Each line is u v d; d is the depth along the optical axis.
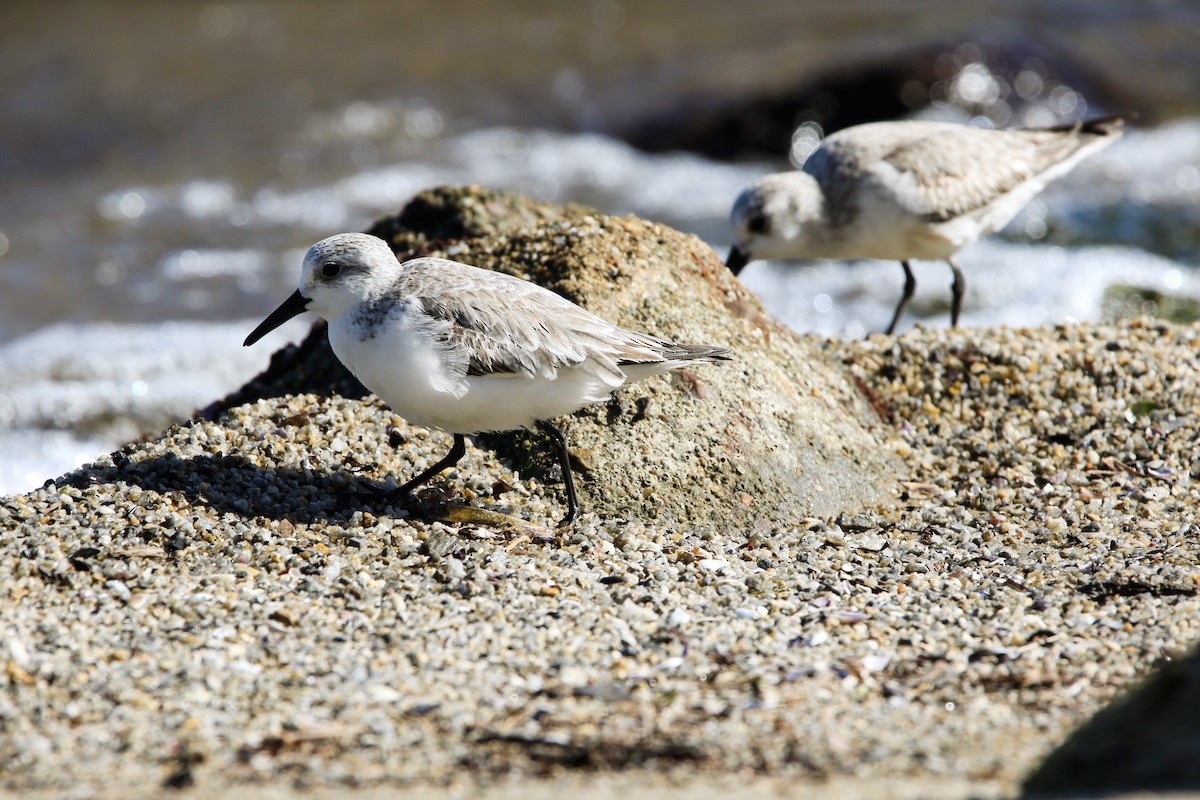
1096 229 24.12
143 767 6.82
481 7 37.28
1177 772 6.07
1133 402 12.93
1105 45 32.81
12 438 16.25
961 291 16.05
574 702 7.61
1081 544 10.65
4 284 21.81
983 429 12.80
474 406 10.00
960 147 15.45
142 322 20.34
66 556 9.35
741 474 11.21
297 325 20.16
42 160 27.97
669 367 10.46
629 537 10.34
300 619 8.73
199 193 26.62
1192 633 8.61
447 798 6.29
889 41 31.73
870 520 11.09
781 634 8.70
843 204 15.25
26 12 35.47
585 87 32.06
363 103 31.03
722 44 33.78
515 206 15.12
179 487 10.47
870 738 6.96
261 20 36.00
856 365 13.31
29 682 7.77
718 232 24.64
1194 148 28.69
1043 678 7.89
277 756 6.89
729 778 6.44
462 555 9.84
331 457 11.22
